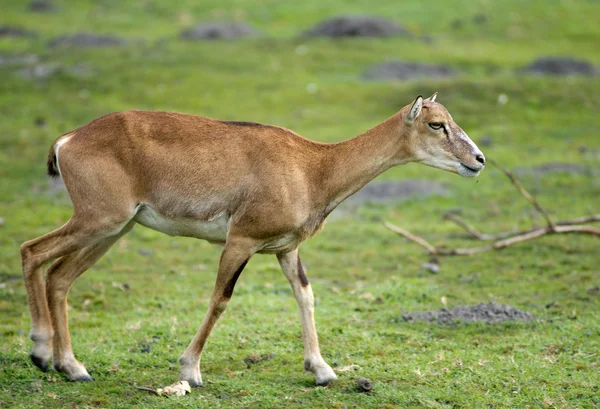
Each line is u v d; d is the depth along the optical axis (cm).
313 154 1548
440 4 7519
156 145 1495
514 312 1934
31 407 1373
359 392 1475
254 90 4756
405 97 4625
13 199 3133
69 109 4322
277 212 1480
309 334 1548
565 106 4497
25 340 1736
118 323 1934
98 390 1463
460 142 1557
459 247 2697
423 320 1927
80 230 1462
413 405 1420
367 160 1555
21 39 6031
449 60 5631
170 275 2398
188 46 5769
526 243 2692
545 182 3450
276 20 7119
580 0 7494
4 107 4319
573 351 1691
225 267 1484
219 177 1490
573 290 2180
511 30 6706
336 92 4747
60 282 1527
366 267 2508
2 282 2262
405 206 3250
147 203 1505
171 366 1619
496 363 1619
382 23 6359
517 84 4784
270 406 1402
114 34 6297
